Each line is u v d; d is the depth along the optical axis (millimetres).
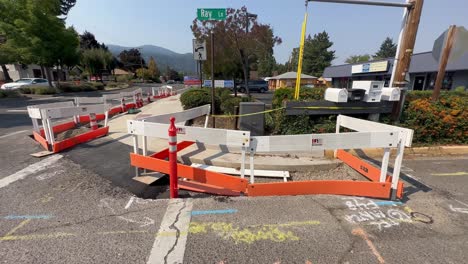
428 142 6219
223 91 12133
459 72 16859
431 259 2396
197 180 3773
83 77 56969
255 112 6074
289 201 3473
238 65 18234
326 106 5992
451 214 3236
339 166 4875
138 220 2998
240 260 2363
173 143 3361
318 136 3352
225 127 7711
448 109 6234
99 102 10781
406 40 5922
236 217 3074
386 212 3252
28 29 20281
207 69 18156
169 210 3227
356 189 3598
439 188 4031
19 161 4992
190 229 2824
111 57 52219
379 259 2389
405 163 5305
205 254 2436
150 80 79562
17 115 11102
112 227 2850
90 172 4473
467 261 2375
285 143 3383
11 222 2932
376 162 5312
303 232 2795
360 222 3008
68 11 41750
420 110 6191
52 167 4691
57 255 2402
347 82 27828
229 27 12938
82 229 2811
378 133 3375
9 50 20734
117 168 4668
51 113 5570
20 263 2299
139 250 2482
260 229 2842
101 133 6941
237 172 4500
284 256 2420
